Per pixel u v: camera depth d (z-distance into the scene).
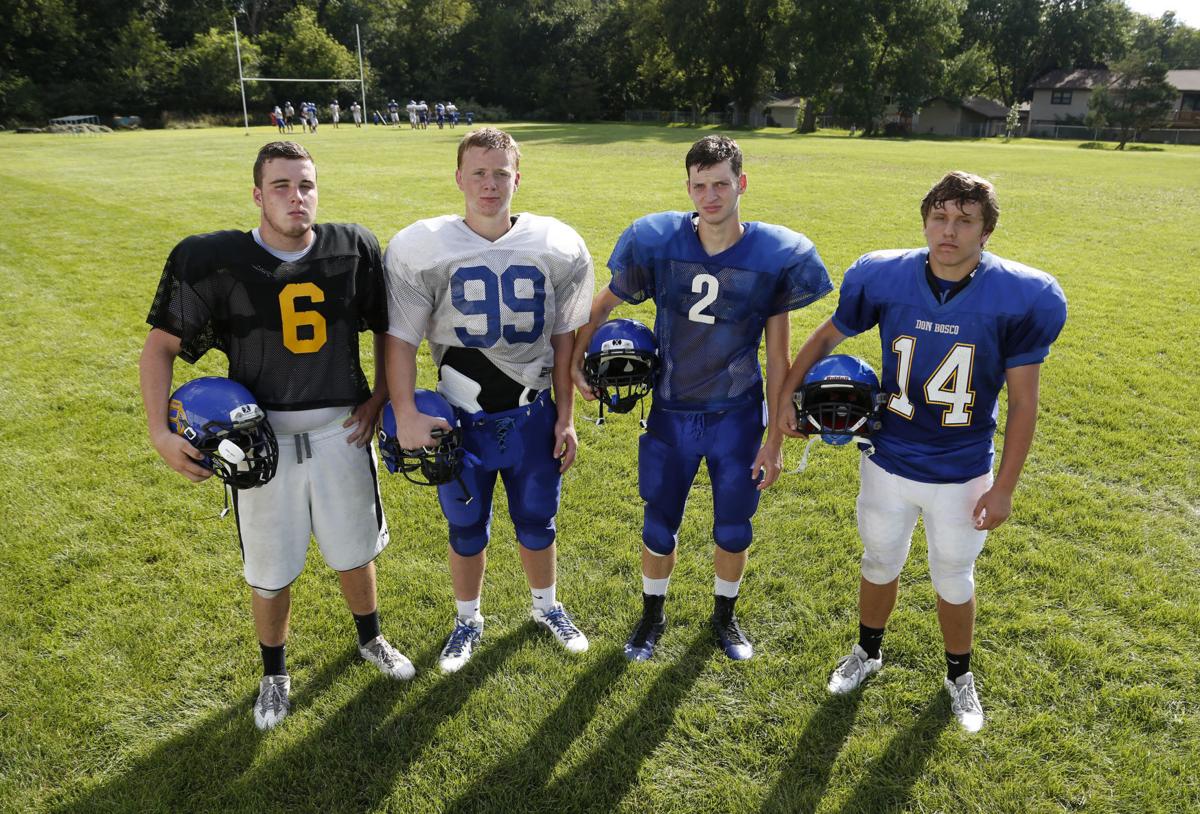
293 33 48.69
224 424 2.12
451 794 2.28
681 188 14.98
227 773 2.34
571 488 4.05
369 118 52.69
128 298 7.41
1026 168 20.47
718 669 2.75
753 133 37.91
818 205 13.00
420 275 2.37
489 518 2.76
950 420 2.27
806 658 2.80
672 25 43.72
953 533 2.36
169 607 3.07
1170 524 3.67
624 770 2.36
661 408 2.71
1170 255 9.50
